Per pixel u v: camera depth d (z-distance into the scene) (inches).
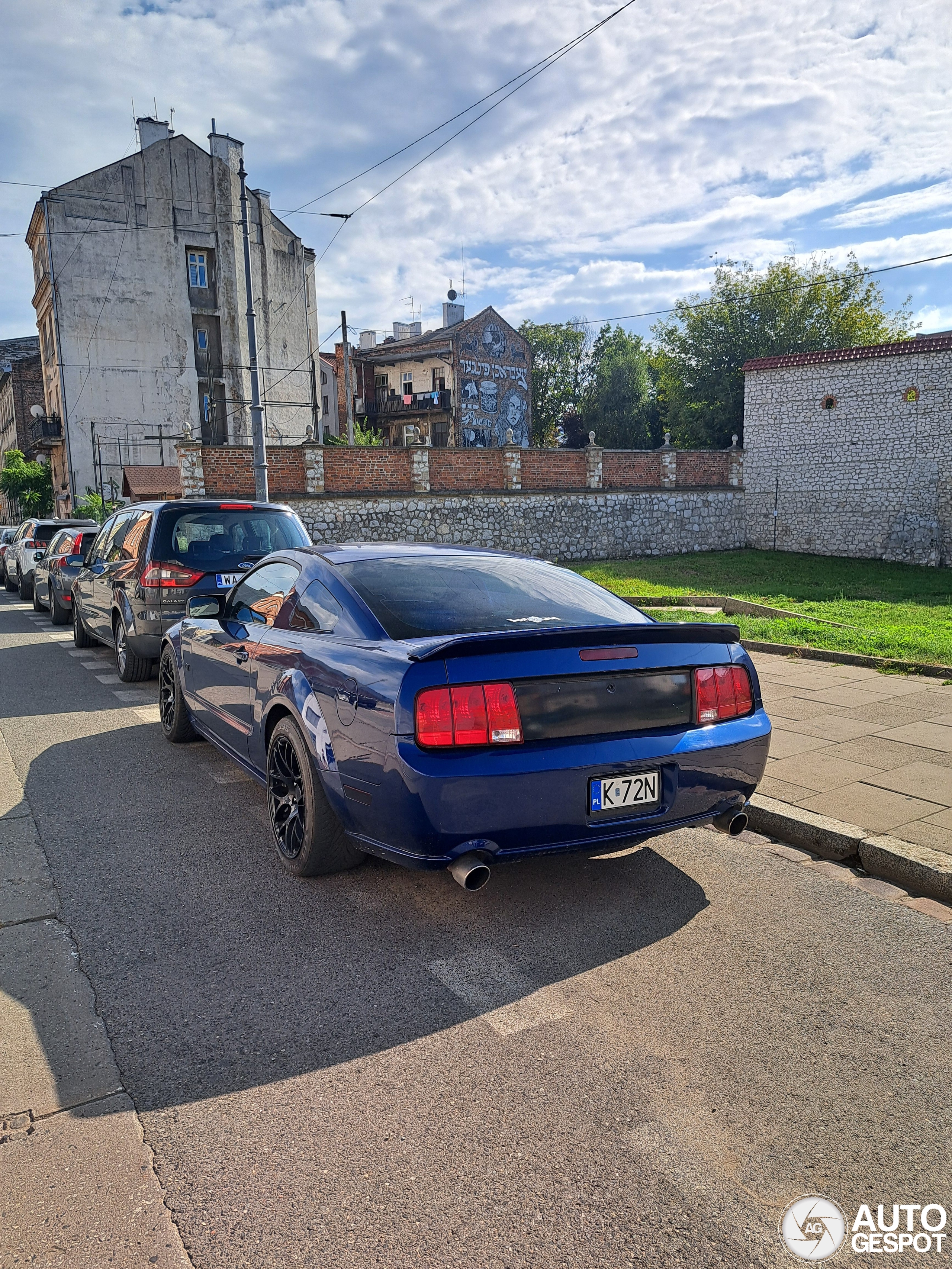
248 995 108.8
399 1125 84.1
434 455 971.3
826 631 387.5
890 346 1018.1
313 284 1811.0
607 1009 105.2
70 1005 106.5
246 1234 70.3
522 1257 67.9
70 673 349.7
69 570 482.3
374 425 2005.4
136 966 116.3
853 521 1074.7
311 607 151.1
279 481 878.4
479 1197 74.4
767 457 1157.7
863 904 137.0
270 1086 90.6
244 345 1608.0
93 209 1465.3
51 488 1765.5
